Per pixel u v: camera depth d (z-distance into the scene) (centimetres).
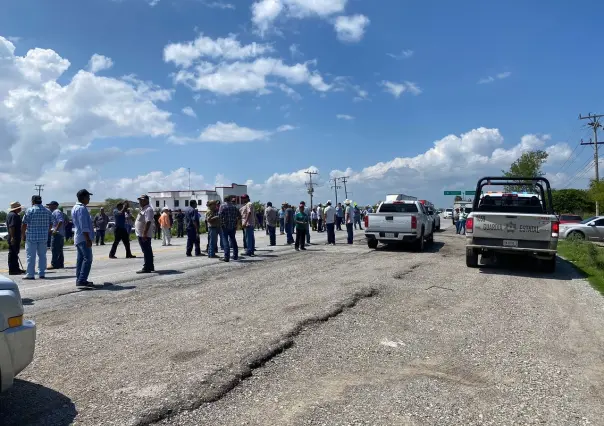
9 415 367
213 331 596
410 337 583
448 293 868
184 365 473
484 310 739
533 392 423
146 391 410
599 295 890
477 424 359
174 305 754
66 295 849
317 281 969
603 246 2128
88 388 418
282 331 588
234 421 359
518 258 1445
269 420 361
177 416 366
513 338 589
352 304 749
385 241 1719
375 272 1104
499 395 415
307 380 443
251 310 709
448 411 380
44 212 1108
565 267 1286
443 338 582
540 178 1257
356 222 3400
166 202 8738
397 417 368
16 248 1202
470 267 1229
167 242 2341
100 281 1012
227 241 1358
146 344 546
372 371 468
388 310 720
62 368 470
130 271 1197
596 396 418
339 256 1488
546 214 1208
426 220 1814
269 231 1955
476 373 468
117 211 1585
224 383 427
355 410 379
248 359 487
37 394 406
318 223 3011
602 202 4647
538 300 830
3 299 350
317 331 602
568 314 729
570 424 363
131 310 721
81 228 922
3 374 344
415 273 1102
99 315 691
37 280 1075
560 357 523
